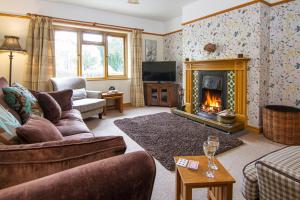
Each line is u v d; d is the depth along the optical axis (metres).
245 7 3.29
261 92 3.23
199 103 4.33
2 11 3.70
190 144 2.68
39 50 3.97
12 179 0.66
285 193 0.95
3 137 1.02
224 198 1.21
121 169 0.67
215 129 3.32
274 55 3.27
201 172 1.25
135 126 3.53
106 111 4.94
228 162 2.21
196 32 4.28
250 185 1.21
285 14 3.08
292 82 3.09
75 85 4.27
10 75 3.64
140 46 5.46
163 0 4.15
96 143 0.82
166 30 5.88
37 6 4.02
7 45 3.43
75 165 0.74
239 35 3.42
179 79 5.57
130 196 0.67
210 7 3.90
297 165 1.18
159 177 1.93
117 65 5.52
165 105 5.59
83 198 0.57
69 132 1.95
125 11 4.89
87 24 4.64
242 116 3.41
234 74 3.52
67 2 4.25
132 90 5.56
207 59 4.05
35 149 0.73
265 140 2.89
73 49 4.78
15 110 2.04
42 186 0.55
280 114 2.72
